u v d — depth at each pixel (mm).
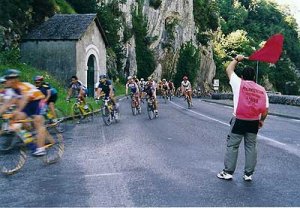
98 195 5879
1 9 28562
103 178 6879
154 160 8367
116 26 47000
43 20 34031
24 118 7691
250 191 6070
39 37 30609
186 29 75250
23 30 31500
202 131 13133
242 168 7668
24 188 6340
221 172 6895
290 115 19141
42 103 8023
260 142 10992
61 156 8836
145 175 7066
